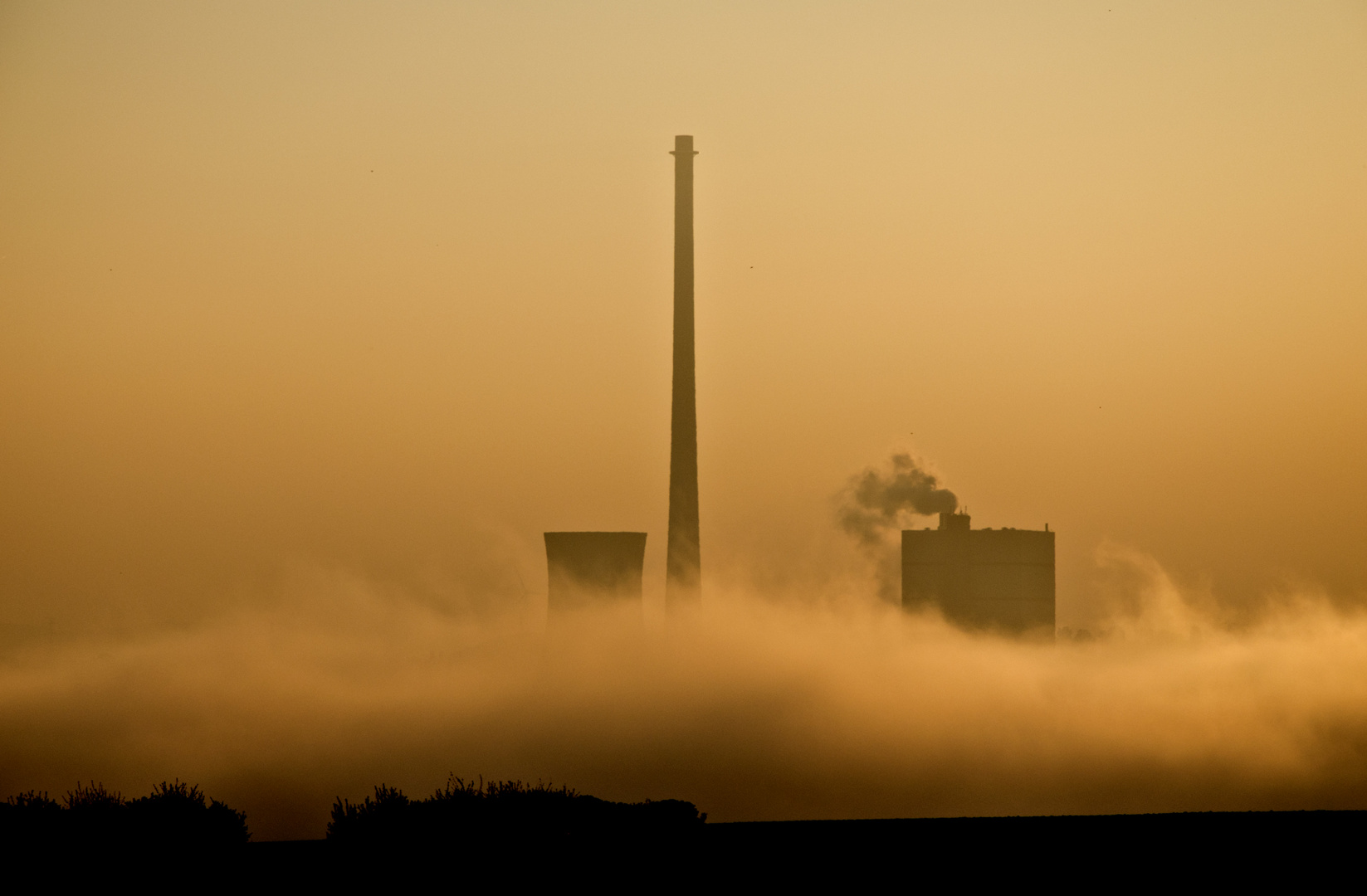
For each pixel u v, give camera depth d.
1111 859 126.62
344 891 112.31
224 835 127.44
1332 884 115.88
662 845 124.75
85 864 117.81
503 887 112.62
